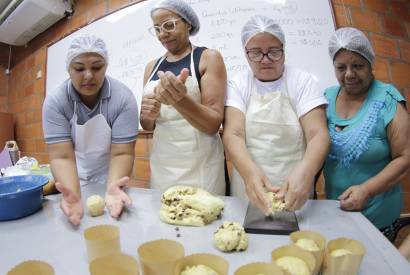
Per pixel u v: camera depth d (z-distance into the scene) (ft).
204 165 3.31
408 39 5.23
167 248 1.75
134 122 3.22
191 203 2.37
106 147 3.40
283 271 1.44
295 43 4.86
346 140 3.06
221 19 5.26
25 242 2.07
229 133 2.96
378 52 4.99
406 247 2.12
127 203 2.66
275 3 5.07
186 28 3.39
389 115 2.94
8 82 9.74
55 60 7.65
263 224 2.23
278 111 2.97
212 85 3.14
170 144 3.32
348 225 2.22
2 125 8.43
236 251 1.89
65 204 2.53
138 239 2.08
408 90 4.99
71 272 1.69
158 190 3.18
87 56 2.75
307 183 2.38
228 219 2.41
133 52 6.02
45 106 3.08
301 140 3.01
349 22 5.02
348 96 3.24
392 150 3.00
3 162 5.68
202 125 3.01
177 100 2.68
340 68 3.09
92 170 3.58
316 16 4.94
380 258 1.73
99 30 6.59
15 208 2.45
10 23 7.85
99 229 1.96
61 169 3.03
